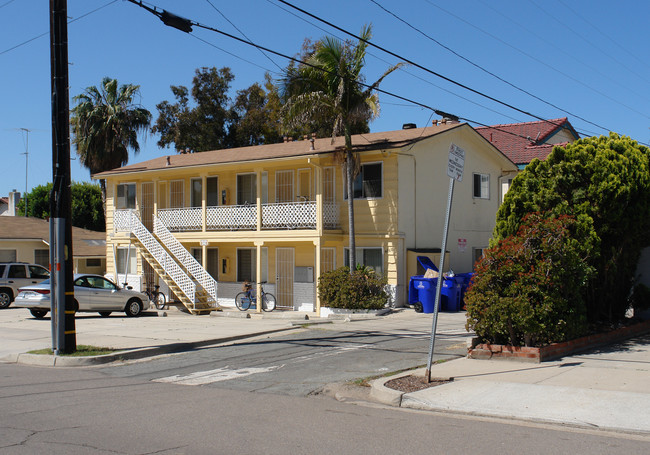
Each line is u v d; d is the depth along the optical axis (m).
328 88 21.27
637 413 7.68
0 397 9.29
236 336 16.03
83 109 38.19
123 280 30.56
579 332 12.05
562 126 36.84
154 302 26.19
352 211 22.11
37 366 12.54
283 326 18.19
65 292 13.02
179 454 6.37
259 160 24.38
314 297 24.58
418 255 23.03
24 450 6.46
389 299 22.75
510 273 11.48
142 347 13.94
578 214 12.52
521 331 11.38
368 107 21.22
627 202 12.59
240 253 27.45
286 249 25.81
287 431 7.29
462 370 10.55
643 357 11.36
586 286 12.91
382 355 12.72
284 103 21.86
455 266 25.67
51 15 12.66
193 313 24.08
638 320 14.97
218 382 10.59
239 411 8.35
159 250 26.30
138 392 9.74
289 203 24.42
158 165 29.42
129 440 6.88
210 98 47.47
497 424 7.64
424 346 13.80
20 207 54.59
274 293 25.94
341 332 16.70
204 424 7.62
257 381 10.60
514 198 13.36
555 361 11.07
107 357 12.85
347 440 6.90
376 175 23.50
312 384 10.23
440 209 25.03
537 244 11.52
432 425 7.59
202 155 30.83
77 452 6.41
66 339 13.02
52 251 13.05
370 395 9.30
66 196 13.03
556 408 8.02
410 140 23.00
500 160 28.55
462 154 9.63
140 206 30.03
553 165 13.16
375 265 23.52
